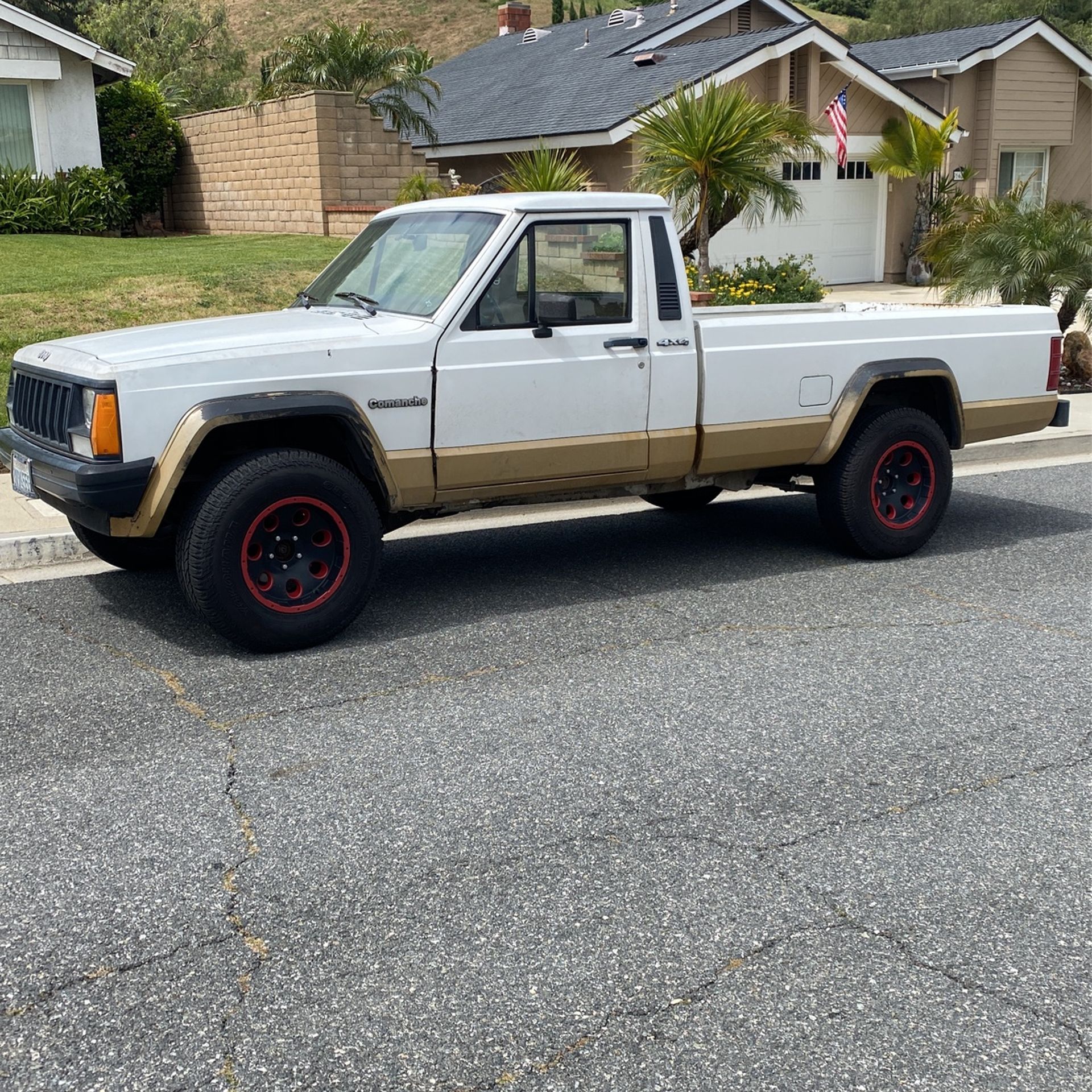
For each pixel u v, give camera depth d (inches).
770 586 268.8
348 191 784.3
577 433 247.3
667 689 208.2
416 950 133.5
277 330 229.1
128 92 908.0
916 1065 115.6
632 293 250.2
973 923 139.0
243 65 1673.2
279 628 221.5
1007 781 174.1
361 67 890.7
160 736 189.2
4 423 355.9
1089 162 1052.5
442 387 231.5
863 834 159.0
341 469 223.6
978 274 494.9
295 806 166.2
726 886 146.3
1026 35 947.3
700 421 260.7
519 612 249.8
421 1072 114.7
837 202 866.1
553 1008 123.6
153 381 208.5
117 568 281.9
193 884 146.6
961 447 301.1
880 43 1069.1
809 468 287.3
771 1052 117.3
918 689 208.5
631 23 1008.9
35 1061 116.0
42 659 222.8
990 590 266.4
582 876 148.5
